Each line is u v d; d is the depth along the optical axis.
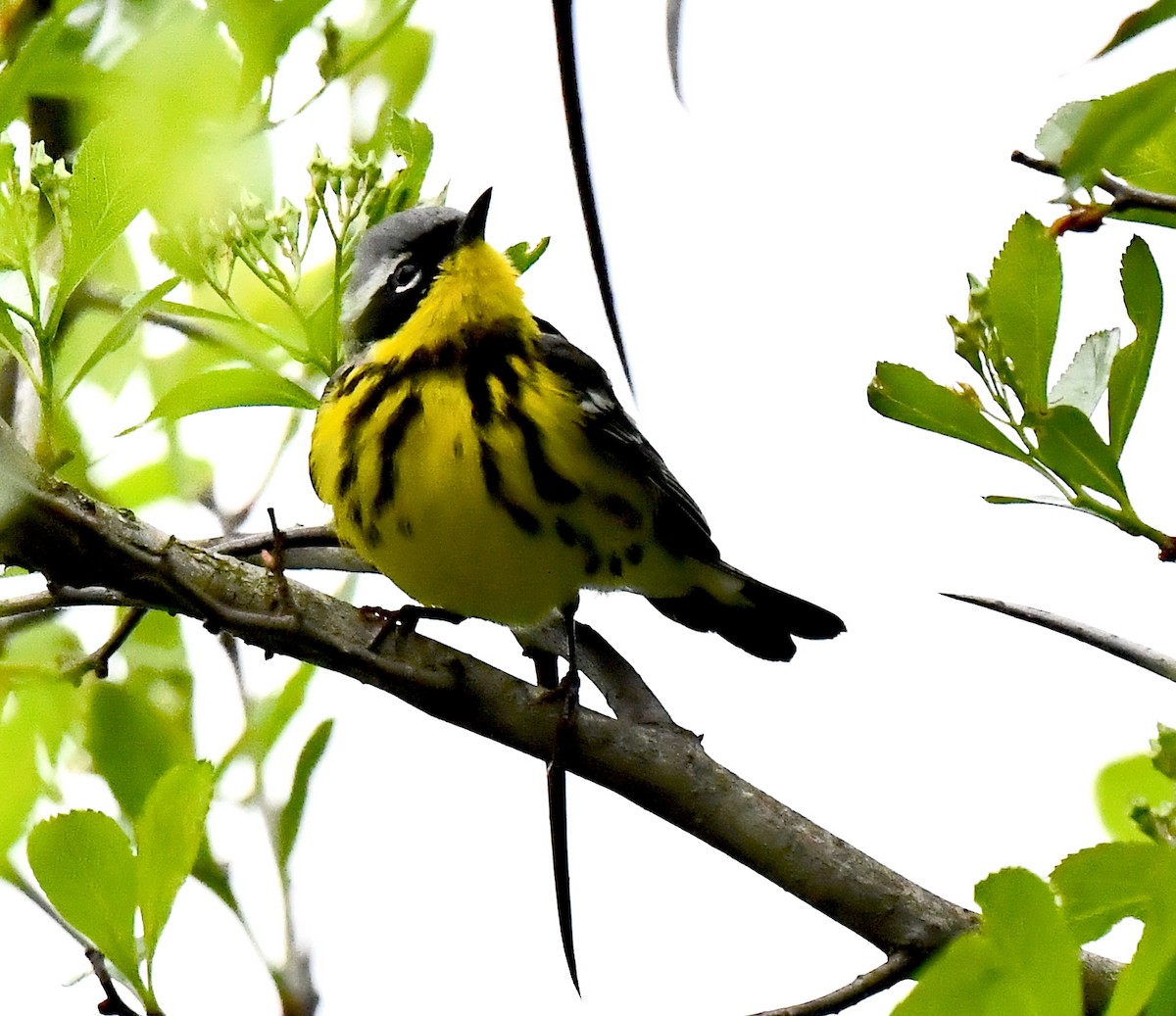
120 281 9.47
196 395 8.56
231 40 5.45
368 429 10.66
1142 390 6.25
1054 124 5.88
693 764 8.35
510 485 10.75
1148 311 6.18
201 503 10.89
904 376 6.45
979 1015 4.24
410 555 10.81
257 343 9.35
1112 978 6.98
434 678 8.45
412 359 10.91
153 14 5.31
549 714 8.49
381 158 9.09
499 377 10.93
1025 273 6.32
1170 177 5.98
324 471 10.81
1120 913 5.67
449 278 11.02
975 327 6.37
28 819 7.73
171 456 10.93
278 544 7.96
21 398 9.68
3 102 5.46
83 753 8.51
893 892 7.88
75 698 8.53
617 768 8.36
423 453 10.62
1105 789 7.59
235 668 9.15
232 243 8.48
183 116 5.04
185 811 6.28
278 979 8.20
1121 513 6.41
